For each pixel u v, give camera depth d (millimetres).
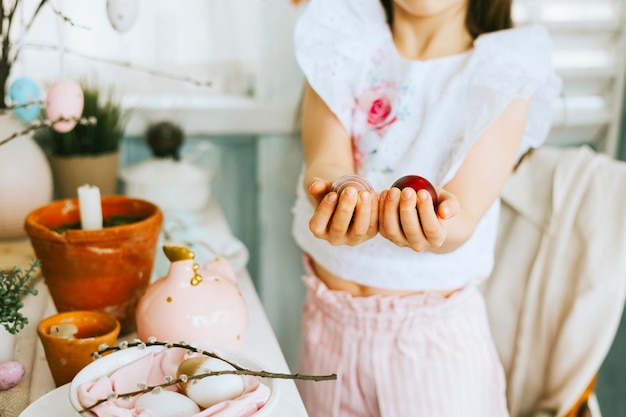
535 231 1530
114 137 1527
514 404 1543
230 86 1753
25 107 1184
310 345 1288
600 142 1873
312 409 1290
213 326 991
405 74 1234
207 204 1652
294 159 1749
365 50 1262
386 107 1244
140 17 1634
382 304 1200
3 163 1299
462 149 1135
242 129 1695
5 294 940
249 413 819
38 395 967
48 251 1050
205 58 1713
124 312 1103
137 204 1168
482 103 1157
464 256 1210
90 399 813
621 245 1428
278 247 1813
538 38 1218
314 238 1272
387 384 1215
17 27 1531
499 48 1200
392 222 905
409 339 1207
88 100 1483
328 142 1240
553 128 1833
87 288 1067
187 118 1669
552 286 1492
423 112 1223
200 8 1665
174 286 1004
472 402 1241
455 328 1227
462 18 1250
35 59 1584
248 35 1704
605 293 1425
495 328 1565
